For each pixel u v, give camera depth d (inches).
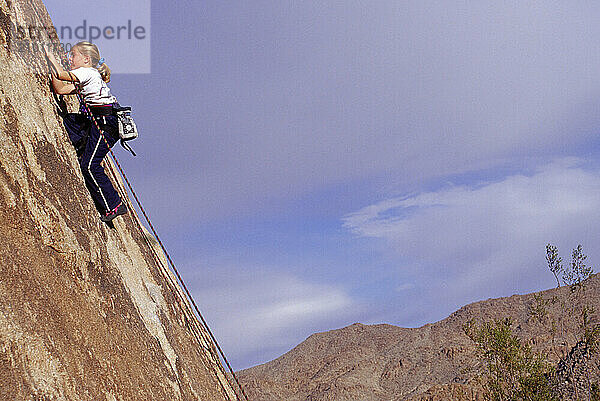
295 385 4753.9
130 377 232.7
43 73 255.6
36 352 172.7
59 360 182.5
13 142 212.8
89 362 202.4
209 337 414.6
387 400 4045.3
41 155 231.1
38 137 232.5
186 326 373.7
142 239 379.9
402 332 5334.6
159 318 315.9
